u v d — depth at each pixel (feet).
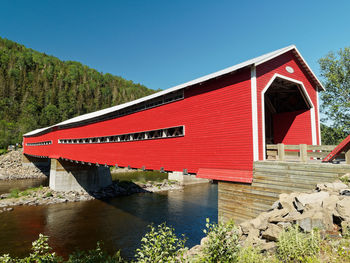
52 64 459.73
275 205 23.82
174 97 44.32
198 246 25.43
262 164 28.50
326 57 71.20
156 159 46.96
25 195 89.76
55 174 94.17
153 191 107.86
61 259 18.54
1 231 57.11
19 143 209.56
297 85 38.52
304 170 24.79
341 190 19.27
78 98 342.64
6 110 252.01
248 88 31.32
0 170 149.38
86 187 100.01
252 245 18.69
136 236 55.06
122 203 85.66
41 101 292.61
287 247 15.23
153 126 48.60
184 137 40.78
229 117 33.53
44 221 65.05
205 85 37.81
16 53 417.69
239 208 30.37
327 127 71.36
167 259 14.38
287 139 42.22
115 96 462.19
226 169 33.06
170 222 64.85
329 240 15.30
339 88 67.51
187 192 107.14
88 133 76.84
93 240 52.65
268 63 33.40
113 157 62.39
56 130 101.86
